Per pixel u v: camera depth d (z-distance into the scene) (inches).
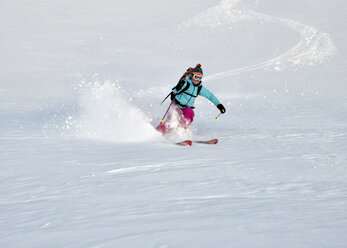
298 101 1091.3
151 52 2070.6
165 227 221.5
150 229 219.6
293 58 1817.2
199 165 437.1
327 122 790.5
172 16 2874.0
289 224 218.1
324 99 1089.4
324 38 2140.7
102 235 215.8
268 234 201.6
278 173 390.0
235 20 2682.1
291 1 3016.7
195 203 281.4
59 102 1040.8
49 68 1729.8
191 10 2989.7
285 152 506.9
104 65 1785.2
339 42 2043.6
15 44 2220.7
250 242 191.2
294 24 2486.5
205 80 1515.7
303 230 207.0
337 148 524.7
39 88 1333.7
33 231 235.1
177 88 693.3
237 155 493.0
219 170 409.7
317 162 442.0
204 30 2508.6
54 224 246.4
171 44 2236.7
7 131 696.4
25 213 280.5
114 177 392.2
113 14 3009.4
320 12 2691.9
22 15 2935.5
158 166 438.0
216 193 314.8
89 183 369.7
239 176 380.2
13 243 217.5
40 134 670.5
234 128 749.3
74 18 2901.1
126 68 1726.1
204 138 645.3
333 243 187.3
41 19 2854.3
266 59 1839.3
